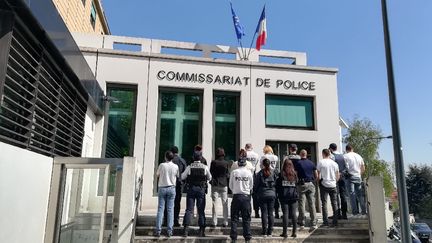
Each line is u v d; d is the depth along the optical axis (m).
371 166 37.03
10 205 4.71
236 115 12.36
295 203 8.46
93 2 19.58
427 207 59.59
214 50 13.23
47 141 6.43
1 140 4.67
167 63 12.03
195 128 12.06
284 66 12.70
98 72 11.58
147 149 11.40
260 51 13.52
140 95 11.68
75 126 8.41
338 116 12.71
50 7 5.47
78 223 6.32
